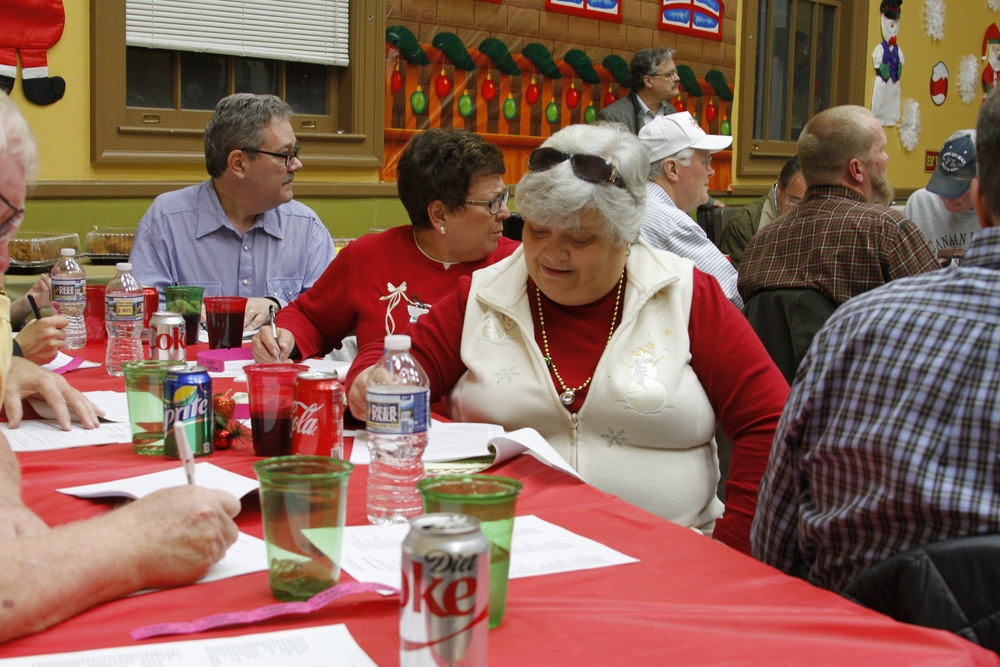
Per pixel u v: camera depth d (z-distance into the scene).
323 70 4.70
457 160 2.46
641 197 1.65
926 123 7.75
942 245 4.07
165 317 1.99
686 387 1.69
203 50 4.23
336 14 4.58
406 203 2.55
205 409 1.51
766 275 3.02
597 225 1.62
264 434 1.50
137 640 0.84
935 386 1.06
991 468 1.03
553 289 1.72
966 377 1.05
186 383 1.48
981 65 8.10
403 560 0.73
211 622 0.86
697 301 1.75
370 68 4.69
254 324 2.83
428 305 2.54
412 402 1.31
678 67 6.04
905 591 1.01
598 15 5.54
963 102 8.04
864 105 7.22
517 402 1.74
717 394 1.72
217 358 2.24
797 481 1.25
